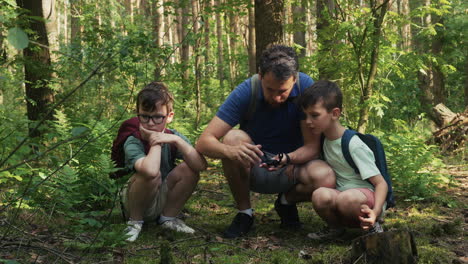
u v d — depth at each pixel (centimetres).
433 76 1377
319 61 789
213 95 1414
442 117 905
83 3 1106
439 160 552
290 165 341
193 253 307
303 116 327
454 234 355
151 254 303
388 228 369
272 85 298
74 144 463
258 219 407
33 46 608
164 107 334
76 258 282
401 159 517
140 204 340
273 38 614
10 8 523
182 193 355
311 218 401
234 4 813
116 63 316
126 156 342
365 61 698
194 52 936
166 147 358
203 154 338
